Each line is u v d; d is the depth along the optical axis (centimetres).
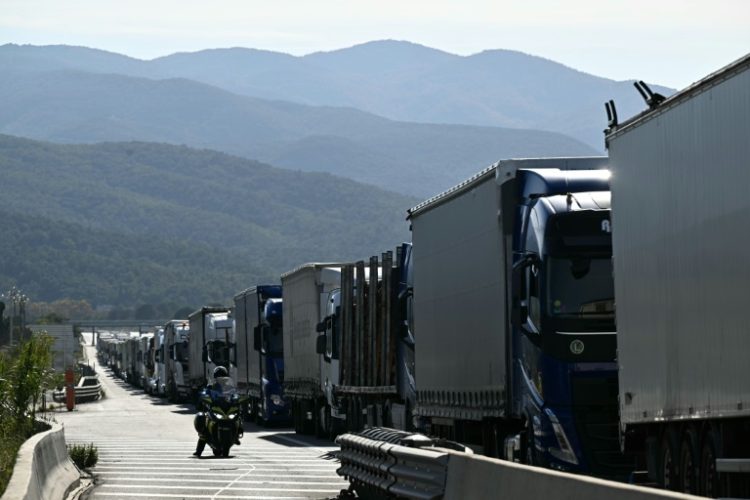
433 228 6259
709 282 3519
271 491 5347
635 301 4112
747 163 3272
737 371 3341
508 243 5150
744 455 3522
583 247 4716
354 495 5138
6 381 6869
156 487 5566
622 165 4225
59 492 5041
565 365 4666
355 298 8631
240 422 7544
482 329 5422
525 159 5134
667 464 4006
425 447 4222
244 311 13050
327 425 9588
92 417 14775
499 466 3356
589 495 2711
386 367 7731
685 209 3688
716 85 3459
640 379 4081
